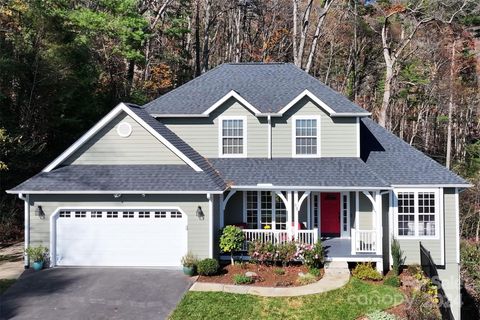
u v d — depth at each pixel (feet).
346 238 67.05
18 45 78.18
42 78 80.12
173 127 69.15
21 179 78.84
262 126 67.87
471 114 150.51
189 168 58.80
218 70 80.12
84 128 95.71
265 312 44.04
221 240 57.06
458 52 141.38
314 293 48.57
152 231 56.80
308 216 65.82
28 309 43.60
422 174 63.41
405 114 157.48
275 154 67.56
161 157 59.77
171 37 138.62
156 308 44.11
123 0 101.96
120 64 115.24
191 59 155.94
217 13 155.74
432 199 62.28
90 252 57.00
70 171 58.70
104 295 47.16
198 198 56.24
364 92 161.99
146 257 56.85
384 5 121.60
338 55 167.12
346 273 54.44
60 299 46.03
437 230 62.08
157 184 56.13
